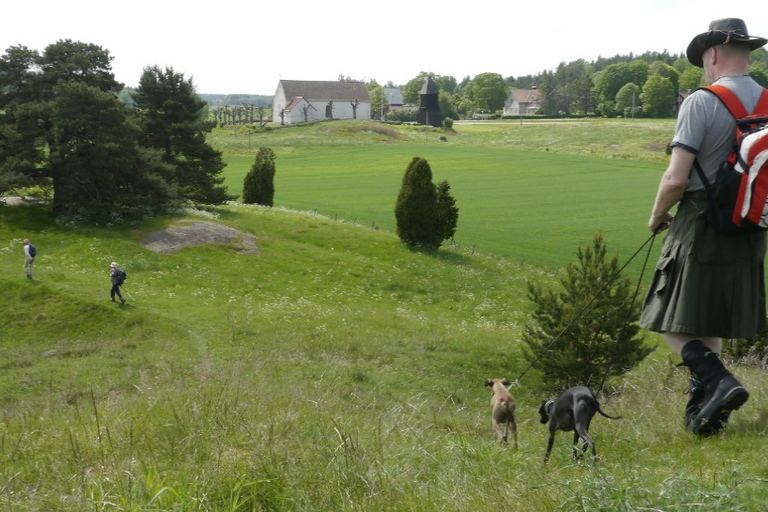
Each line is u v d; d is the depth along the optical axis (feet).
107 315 98.89
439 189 157.07
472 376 75.97
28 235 131.34
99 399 31.45
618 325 60.90
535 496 14.25
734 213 18.03
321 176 310.04
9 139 139.44
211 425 19.88
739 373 35.19
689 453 19.54
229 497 14.96
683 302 19.72
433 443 21.09
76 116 138.92
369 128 501.15
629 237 185.78
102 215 143.02
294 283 126.82
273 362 67.31
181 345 85.71
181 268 125.90
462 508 14.06
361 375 69.67
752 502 12.86
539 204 240.32
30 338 93.71
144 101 176.24
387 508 14.32
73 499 14.37
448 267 142.41
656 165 353.10
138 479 15.14
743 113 18.80
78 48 150.82
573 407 20.33
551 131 533.14
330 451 17.29
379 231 169.89
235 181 286.87
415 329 97.66
